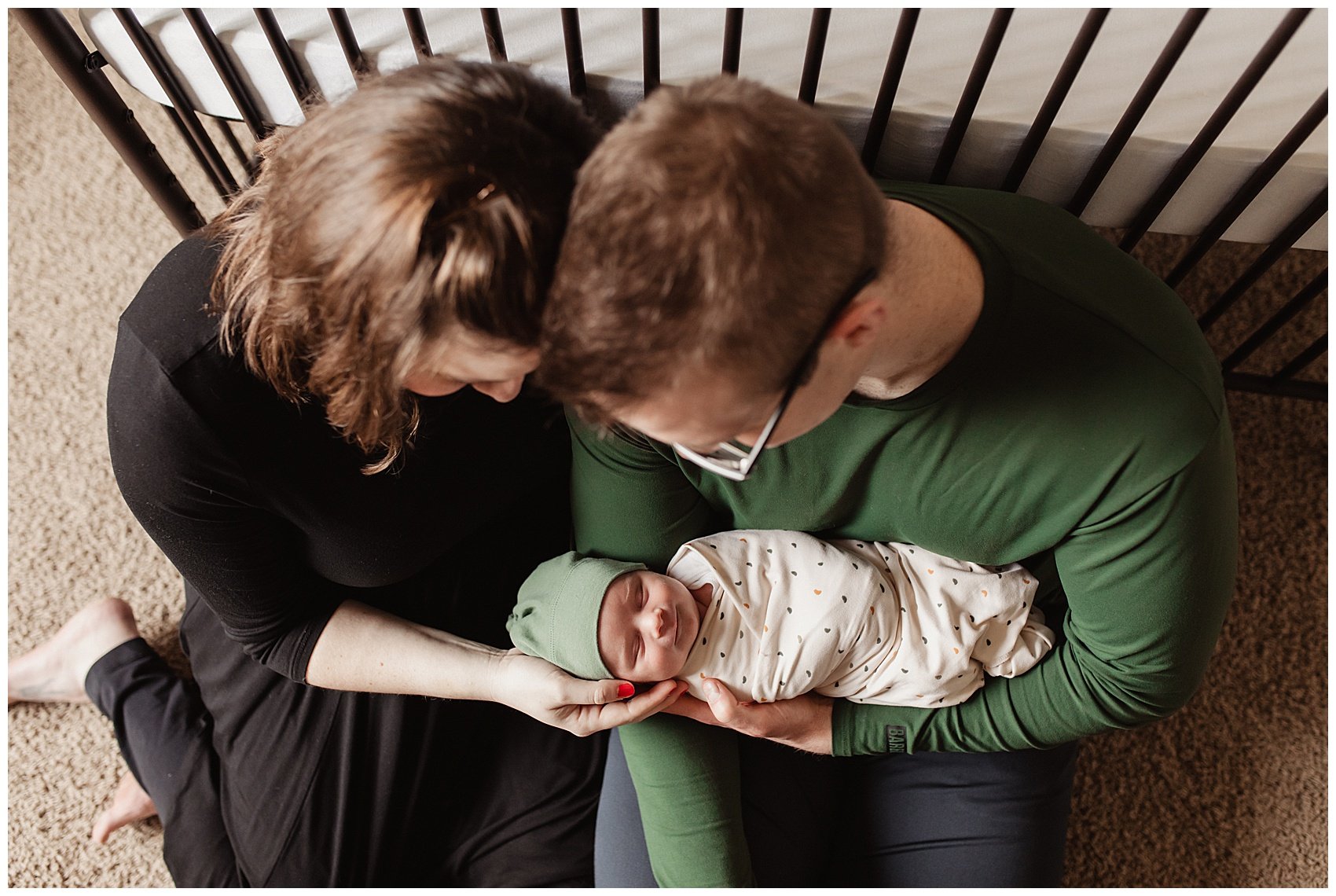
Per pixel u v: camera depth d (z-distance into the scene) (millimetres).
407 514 906
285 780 1100
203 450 754
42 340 1576
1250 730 1405
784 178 456
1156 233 1498
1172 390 717
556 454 1014
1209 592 812
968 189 792
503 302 521
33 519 1510
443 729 1138
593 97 946
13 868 1396
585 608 974
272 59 940
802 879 1094
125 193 1630
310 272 541
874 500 906
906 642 975
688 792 999
